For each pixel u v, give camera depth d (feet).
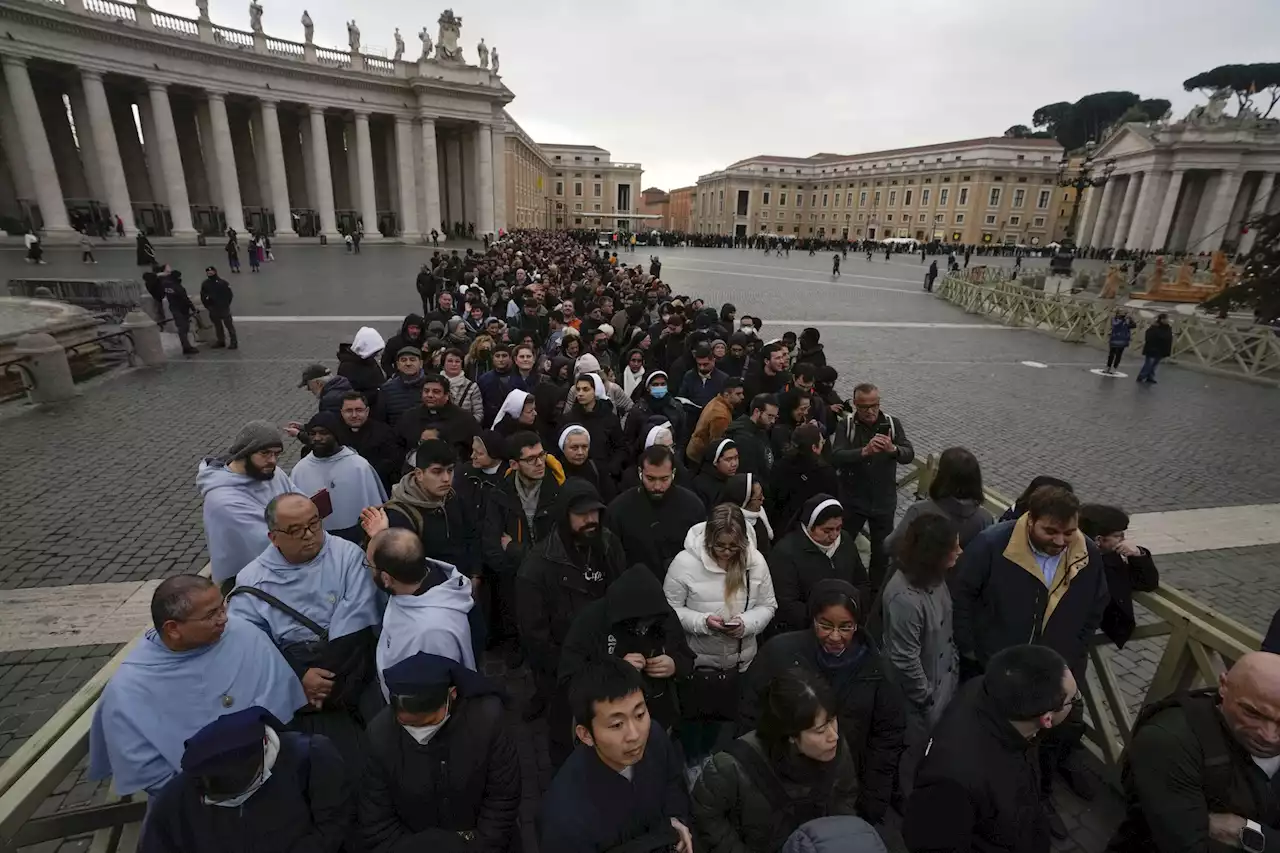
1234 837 6.66
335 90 160.45
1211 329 52.49
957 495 12.73
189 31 138.82
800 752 6.77
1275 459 29.55
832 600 8.52
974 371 48.11
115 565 17.70
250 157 174.91
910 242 257.14
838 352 53.01
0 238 108.99
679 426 22.49
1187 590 18.44
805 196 383.86
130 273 78.48
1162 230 219.20
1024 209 290.15
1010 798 7.16
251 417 30.68
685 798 7.47
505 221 214.48
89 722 8.02
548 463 14.32
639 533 12.97
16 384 32.71
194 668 7.73
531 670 12.99
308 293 72.49
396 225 193.47
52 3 113.91
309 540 9.40
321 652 9.32
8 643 14.37
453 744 7.13
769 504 16.22
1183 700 7.29
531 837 10.05
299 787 6.65
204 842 6.28
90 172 138.21
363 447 16.40
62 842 9.95
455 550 12.63
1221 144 205.46
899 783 10.50
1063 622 10.17
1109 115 325.62
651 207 573.33
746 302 81.46
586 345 30.32
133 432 28.19
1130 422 35.45
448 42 175.94
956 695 7.95
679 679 9.82
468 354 25.52
